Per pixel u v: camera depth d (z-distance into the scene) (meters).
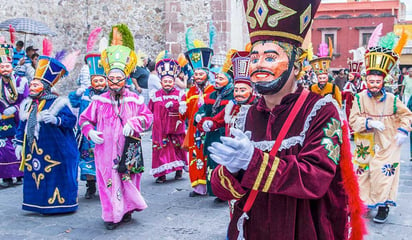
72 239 4.39
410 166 8.23
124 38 5.02
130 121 4.52
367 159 5.00
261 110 2.14
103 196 4.61
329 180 1.87
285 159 1.87
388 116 4.97
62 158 5.10
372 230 4.67
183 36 13.21
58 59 5.31
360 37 32.12
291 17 1.98
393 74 13.57
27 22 11.27
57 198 5.09
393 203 4.86
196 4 13.08
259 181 1.81
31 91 5.01
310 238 1.96
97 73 5.32
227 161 1.79
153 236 4.47
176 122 6.75
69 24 14.40
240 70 4.05
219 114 5.26
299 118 2.00
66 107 5.07
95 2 14.17
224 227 4.75
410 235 4.51
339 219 2.06
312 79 6.76
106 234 4.53
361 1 32.69
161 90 6.85
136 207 4.79
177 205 5.60
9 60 6.37
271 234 1.99
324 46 5.23
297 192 1.80
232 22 13.82
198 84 5.83
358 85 9.51
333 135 1.95
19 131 5.45
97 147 4.61
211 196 6.03
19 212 5.31
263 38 2.04
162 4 13.65
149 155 9.05
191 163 5.97
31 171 5.11
